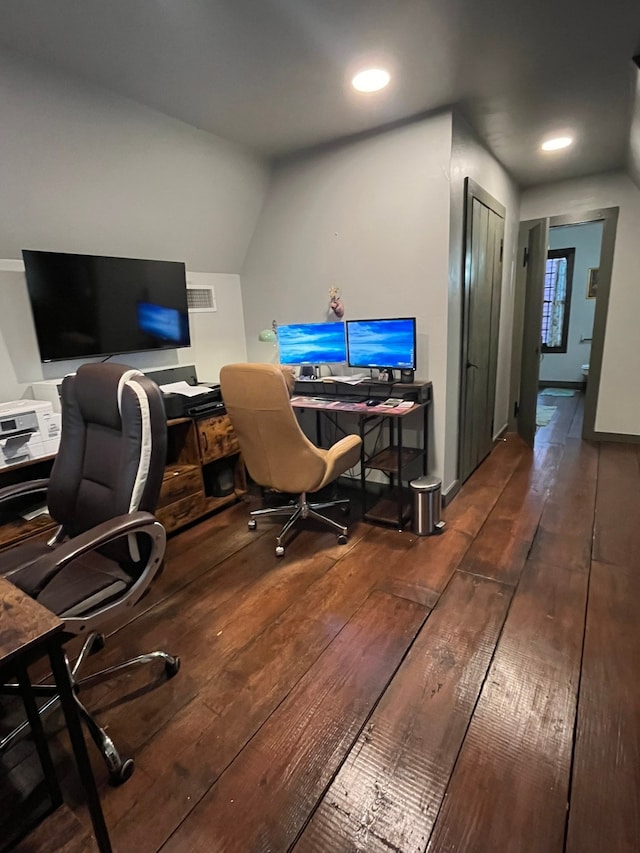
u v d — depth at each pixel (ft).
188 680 5.40
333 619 6.35
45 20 5.23
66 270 7.84
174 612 6.66
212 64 6.38
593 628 5.97
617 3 5.35
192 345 10.95
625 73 7.06
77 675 5.48
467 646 5.74
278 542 8.20
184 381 10.46
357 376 10.21
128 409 4.52
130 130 7.58
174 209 9.27
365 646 5.82
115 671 5.34
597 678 5.16
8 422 6.55
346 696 5.07
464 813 3.84
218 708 4.99
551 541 8.23
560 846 3.58
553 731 4.54
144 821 3.90
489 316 11.64
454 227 8.78
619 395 13.78
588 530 8.58
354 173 9.40
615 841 3.59
